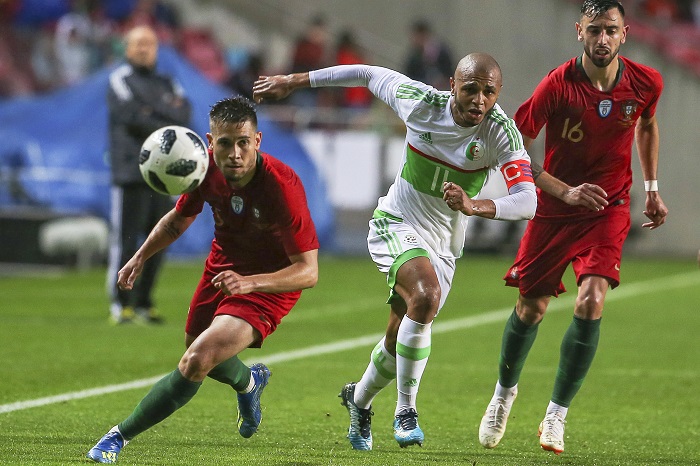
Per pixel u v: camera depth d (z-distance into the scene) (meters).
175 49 75.62
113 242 38.47
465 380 30.00
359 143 71.19
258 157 18.94
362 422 21.09
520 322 22.58
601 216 22.39
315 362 32.31
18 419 23.03
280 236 19.39
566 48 84.19
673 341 38.59
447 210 21.12
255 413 20.98
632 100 22.23
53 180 60.72
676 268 68.38
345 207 71.44
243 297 19.31
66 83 72.38
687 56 84.94
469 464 19.55
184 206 20.08
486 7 86.12
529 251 22.64
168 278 55.28
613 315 46.12
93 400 25.58
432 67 75.56
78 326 38.56
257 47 88.69
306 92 76.38
